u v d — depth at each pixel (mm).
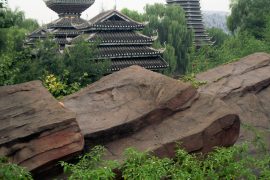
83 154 9367
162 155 9320
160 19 65250
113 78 12477
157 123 10320
